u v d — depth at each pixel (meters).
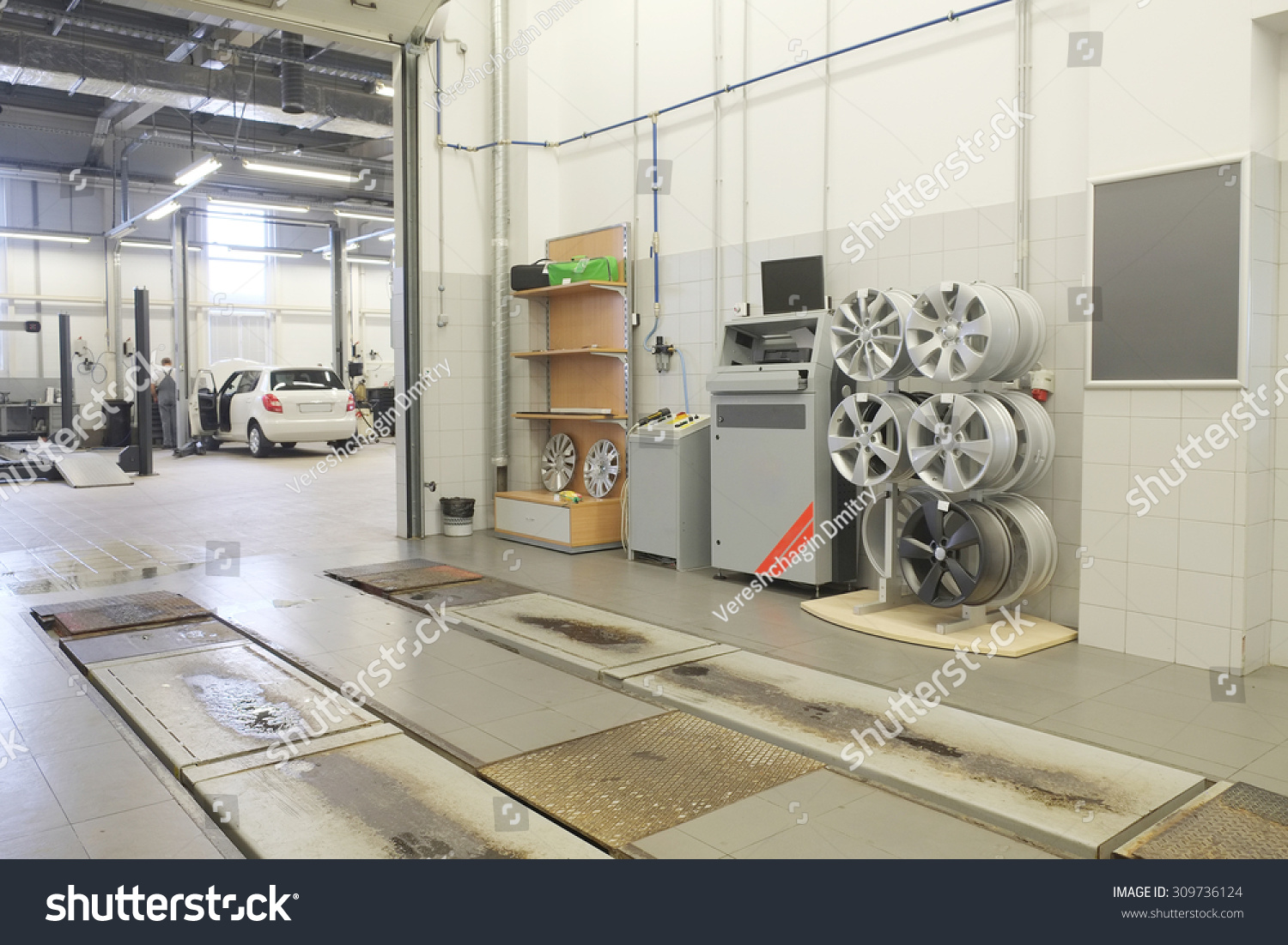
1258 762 2.80
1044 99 4.32
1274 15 3.43
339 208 16.27
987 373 4.04
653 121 6.43
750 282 5.85
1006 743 2.91
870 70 5.09
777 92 5.61
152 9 10.74
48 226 16.52
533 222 7.29
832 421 4.63
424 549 6.64
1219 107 3.59
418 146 6.96
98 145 14.94
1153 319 3.80
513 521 7.01
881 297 4.41
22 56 10.01
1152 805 2.47
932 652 4.00
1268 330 3.67
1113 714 3.21
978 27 4.59
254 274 18.67
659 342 6.41
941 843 2.33
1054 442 4.17
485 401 7.46
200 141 14.62
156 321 17.72
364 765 2.78
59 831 2.39
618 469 6.70
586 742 2.98
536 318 7.44
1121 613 3.96
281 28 6.36
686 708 3.32
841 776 2.73
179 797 2.59
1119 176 3.85
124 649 4.05
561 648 4.03
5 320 16.31
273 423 13.77
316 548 6.70
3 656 4.02
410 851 2.27
